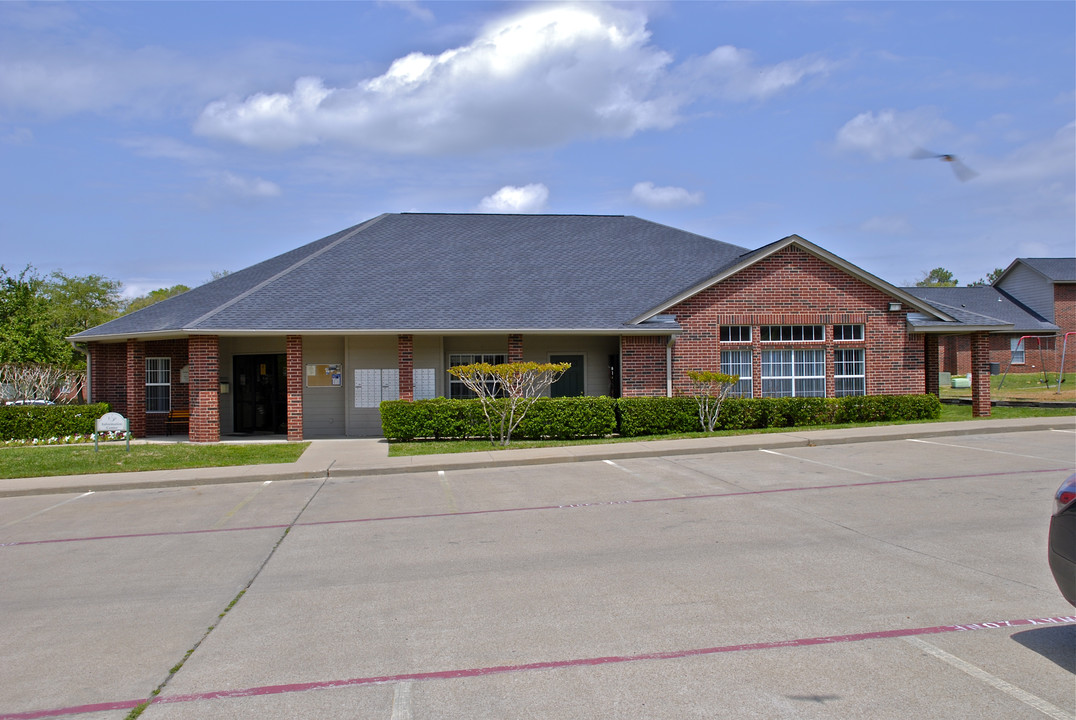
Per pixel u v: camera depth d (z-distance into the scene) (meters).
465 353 21.89
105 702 4.91
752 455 15.62
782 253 21.33
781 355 21.39
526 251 25.05
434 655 5.52
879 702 4.56
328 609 6.68
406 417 18.97
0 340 31.22
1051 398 29.55
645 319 20.44
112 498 13.03
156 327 20.28
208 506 11.99
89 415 21.30
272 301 20.81
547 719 4.44
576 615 6.29
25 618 6.70
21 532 10.57
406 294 21.62
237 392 22.47
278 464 15.55
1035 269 44.81
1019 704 4.51
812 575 7.22
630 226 27.50
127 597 7.26
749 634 5.73
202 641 5.98
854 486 11.87
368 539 9.41
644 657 5.35
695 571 7.47
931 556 7.78
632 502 11.23
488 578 7.49
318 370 21.50
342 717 4.55
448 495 12.32
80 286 59.31
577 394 22.09
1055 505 5.52
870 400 20.64
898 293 21.61
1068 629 5.71
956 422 19.58
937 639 5.55
